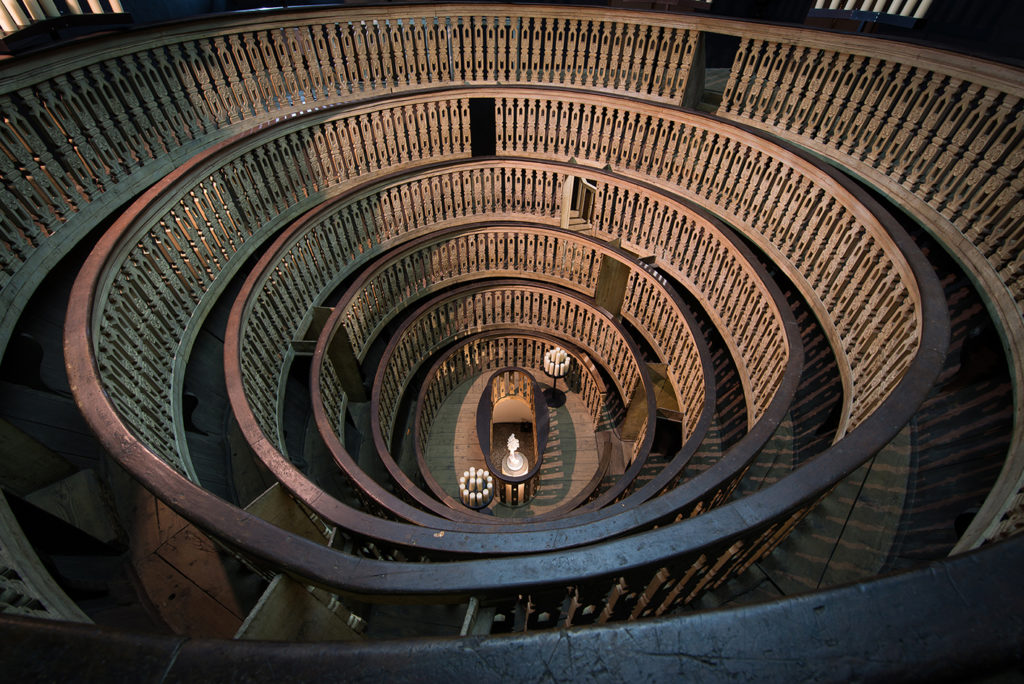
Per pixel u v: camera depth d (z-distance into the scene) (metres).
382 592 2.35
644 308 12.55
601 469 12.45
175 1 11.20
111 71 7.26
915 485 5.50
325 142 10.70
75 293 5.21
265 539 2.75
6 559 3.60
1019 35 7.54
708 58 14.17
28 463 5.16
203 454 7.33
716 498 5.07
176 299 7.41
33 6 6.05
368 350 13.19
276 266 9.26
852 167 8.13
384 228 12.24
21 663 1.12
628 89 11.27
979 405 5.89
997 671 1.04
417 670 1.13
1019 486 3.80
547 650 1.14
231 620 5.24
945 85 6.74
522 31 11.34
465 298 14.12
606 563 2.31
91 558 5.45
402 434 14.56
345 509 3.99
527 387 15.19
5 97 5.77
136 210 6.59
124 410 5.39
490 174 12.77
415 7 10.61
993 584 1.14
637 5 10.09
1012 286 5.74
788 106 9.14
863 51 7.50
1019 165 5.72
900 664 1.04
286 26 9.55
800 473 3.17
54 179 6.41
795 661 1.07
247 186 9.23
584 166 11.90
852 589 1.15
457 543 3.28
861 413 6.35
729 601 4.69
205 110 8.98
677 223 11.05
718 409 11.44
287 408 10.12
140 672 1.11
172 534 5.79
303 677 1.12
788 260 8.87
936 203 6.89
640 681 1.08
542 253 13.71
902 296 6.21
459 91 11.56
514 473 13.46
